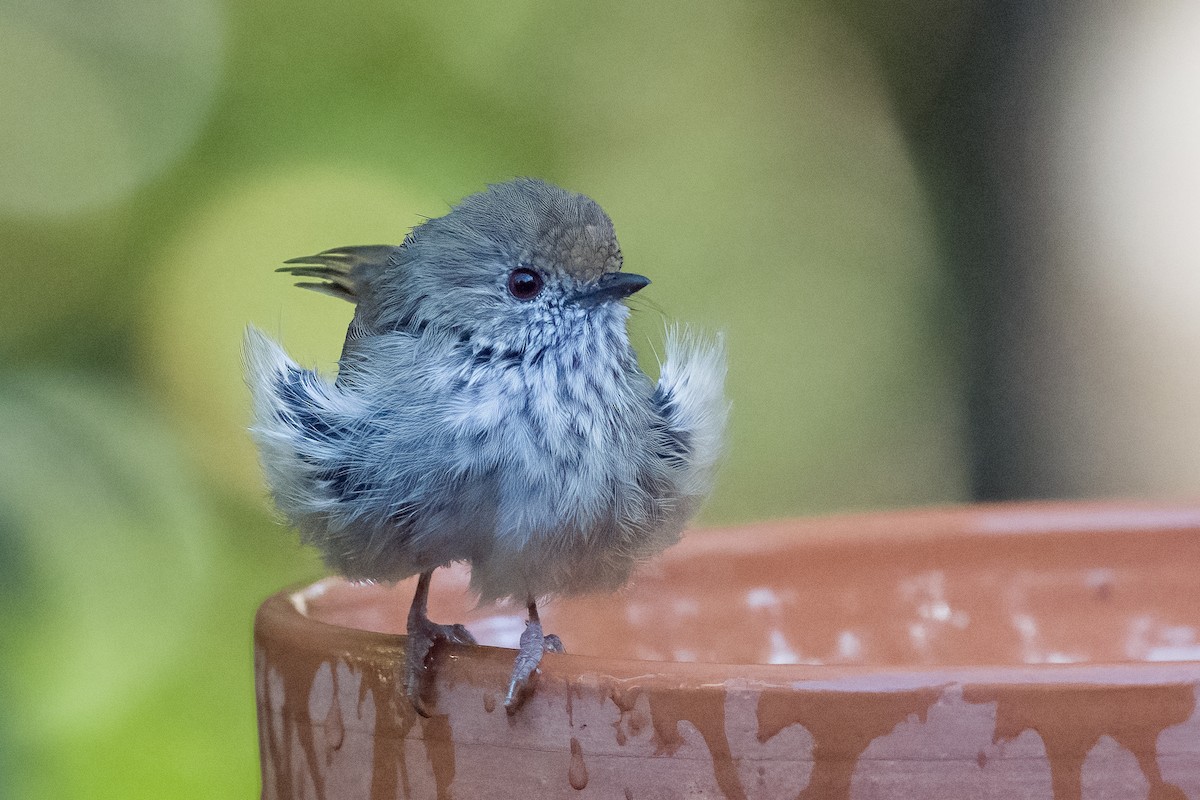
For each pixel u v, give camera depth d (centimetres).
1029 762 202
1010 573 211
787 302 261
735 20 264
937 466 259
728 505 256
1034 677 202
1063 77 256
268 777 206
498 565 207
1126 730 202
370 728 204
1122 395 254
